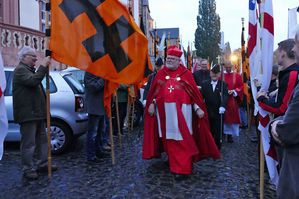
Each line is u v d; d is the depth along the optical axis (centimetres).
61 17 388
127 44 427
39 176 409
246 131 843
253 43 324
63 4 389
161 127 446
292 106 161
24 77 379
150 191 362
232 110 665
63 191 356
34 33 1220
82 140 655
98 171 436
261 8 303
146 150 465
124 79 425
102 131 521
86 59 400
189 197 345
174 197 344
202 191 365
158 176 420
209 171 449
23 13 1388
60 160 493
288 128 160
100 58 409
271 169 316
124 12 425
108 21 413
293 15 464
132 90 698
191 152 420
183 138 420
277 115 291
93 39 404
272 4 296
